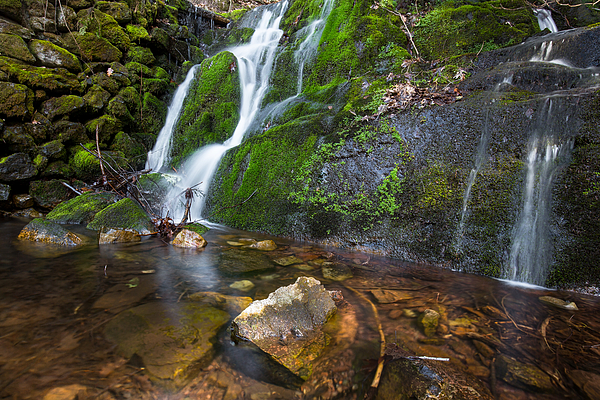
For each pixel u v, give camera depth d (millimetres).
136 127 8109
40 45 6430
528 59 5277
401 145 4391
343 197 4668
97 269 3270
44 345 1889
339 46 7461
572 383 1759
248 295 2812
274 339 2115
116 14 8203
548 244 3297
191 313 2406
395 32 7062
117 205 5062
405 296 2902
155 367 1752
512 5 7277
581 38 4844
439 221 3951
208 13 11805
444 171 4043
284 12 10656
